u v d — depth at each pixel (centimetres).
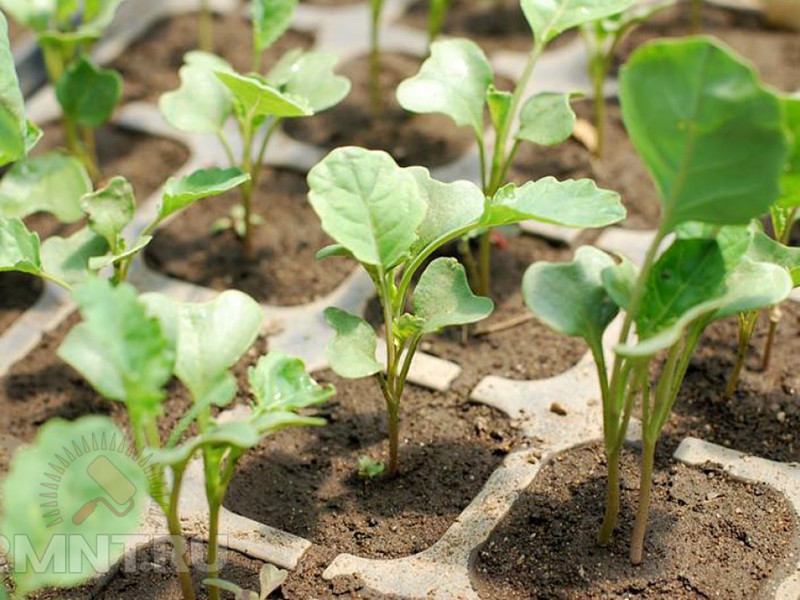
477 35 62
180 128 51
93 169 56
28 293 53
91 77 54
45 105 59
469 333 51
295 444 49
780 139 40
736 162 40
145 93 60
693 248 43
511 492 47
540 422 49
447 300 45
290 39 62
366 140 57
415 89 49
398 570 46
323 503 47
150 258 54
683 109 40
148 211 55
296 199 56
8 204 50
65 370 51
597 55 55
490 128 58
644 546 46
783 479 47
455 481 48
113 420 50
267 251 54
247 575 46
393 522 47
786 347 50
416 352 51
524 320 52
